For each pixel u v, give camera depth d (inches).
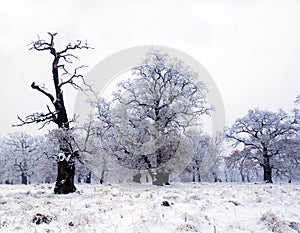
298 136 1533.0
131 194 569.3
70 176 639.1
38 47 692.7
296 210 340.5
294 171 1470.2
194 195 508.1
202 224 265.0
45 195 579.2
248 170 1574.8
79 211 352.5
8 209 370.0
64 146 637.9
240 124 1603.1
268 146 1494.8
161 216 306.3
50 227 272.1
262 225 257.4
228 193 529.7
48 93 673.0
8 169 2187.5
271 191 585.0
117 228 268.4
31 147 2193.7
